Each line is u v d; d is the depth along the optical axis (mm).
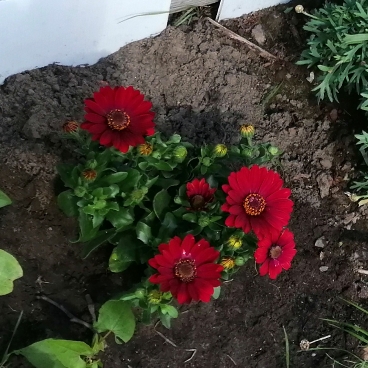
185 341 468
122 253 433
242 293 494
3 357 415
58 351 388
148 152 404
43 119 462
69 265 460
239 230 419
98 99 385
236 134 530
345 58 505
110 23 491
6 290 395
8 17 430
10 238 447
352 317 511
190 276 378
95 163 399
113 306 423
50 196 458
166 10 514
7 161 449
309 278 515
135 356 454
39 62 488
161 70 529
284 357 487
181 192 419
